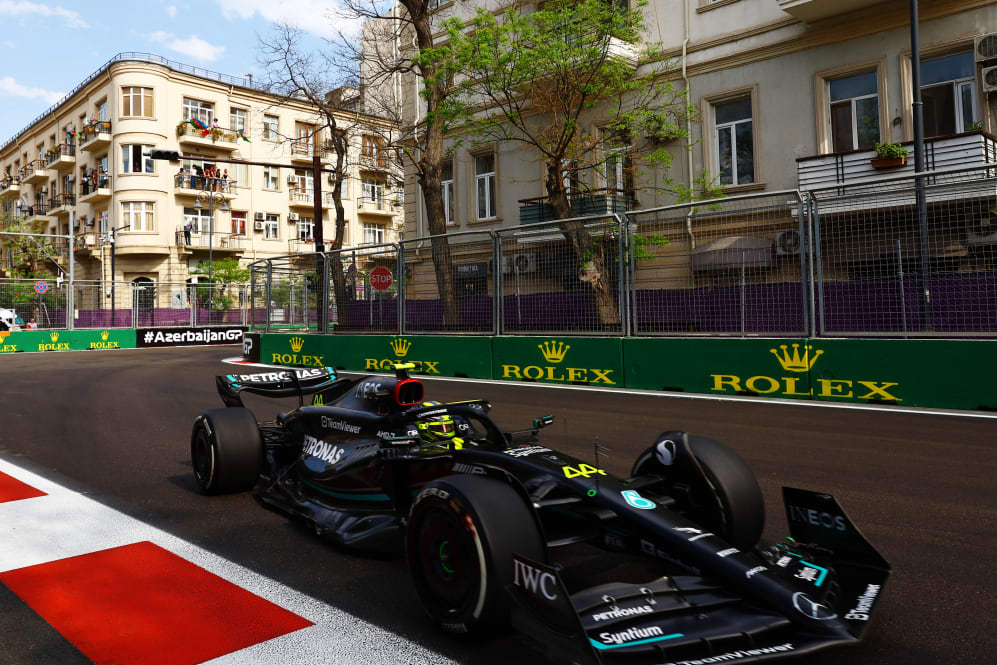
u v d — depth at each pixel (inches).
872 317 380.2
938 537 169.5
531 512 113.3
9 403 449.7
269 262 759.7
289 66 983.0
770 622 98.0
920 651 113.5
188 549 166.2
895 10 578.6
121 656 112.7
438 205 764.0
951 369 354.0
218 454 202.8
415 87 976.3
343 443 185.5
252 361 784.9
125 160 1608.0
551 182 677.9
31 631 122.1
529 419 352.2
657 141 717.3
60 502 209.3
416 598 136.6
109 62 1615.4
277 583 144.2
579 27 658.2
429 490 118.6
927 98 577.0
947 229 351.6
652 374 458.6
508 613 107.6
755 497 140.3
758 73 653.9
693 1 694.5
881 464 245.3
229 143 1691.7
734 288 424.2
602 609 102.4
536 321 513.7
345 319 657.0
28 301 1083.3
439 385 514.0
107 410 412.2
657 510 119.9
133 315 1176.8
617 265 472.7
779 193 397.1
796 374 402.9
